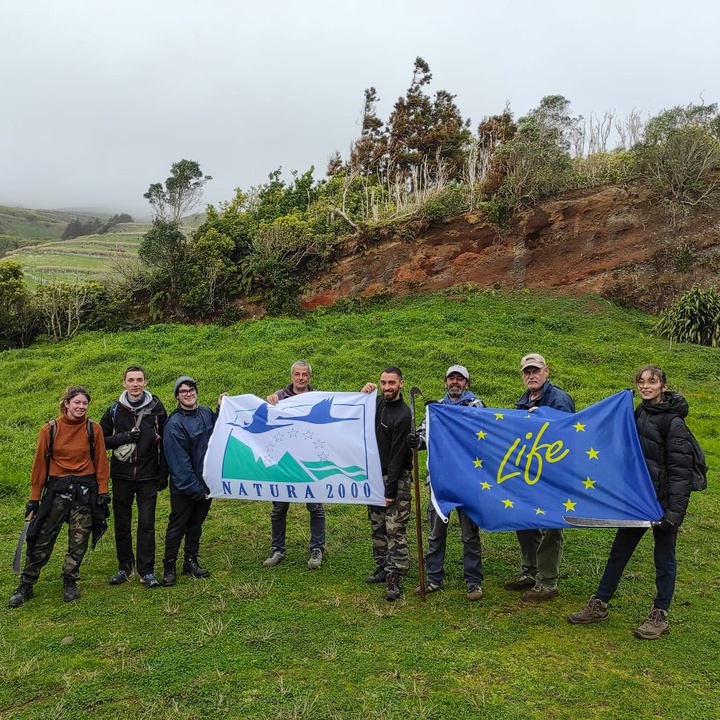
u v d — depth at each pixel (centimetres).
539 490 510
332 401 582
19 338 2322
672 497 464
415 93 3597
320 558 606
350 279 2322
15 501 832
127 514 580
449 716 372
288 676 414
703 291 1881
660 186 2141
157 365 1581
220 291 2406
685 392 1430
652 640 460
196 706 383
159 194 2708
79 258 6034
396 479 546
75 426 544
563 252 2177
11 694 400
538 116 2688
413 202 2620
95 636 469
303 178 3095
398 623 486
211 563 619
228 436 593
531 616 497
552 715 374
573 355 1662
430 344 1630
